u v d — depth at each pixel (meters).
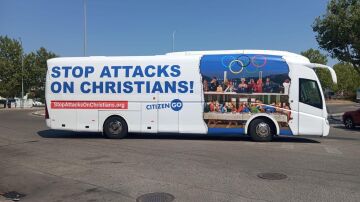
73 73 16.28
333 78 15.01
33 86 72.44
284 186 8.03
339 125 27.33
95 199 7.39
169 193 7.62
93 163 10.62
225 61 15.39
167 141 15.22
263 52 15.34
